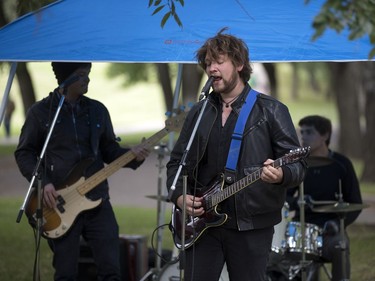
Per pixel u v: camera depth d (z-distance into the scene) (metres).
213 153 10.20
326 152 15.16
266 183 9.97
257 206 9.98
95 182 13.06
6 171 43.25
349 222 15.04
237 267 10.14
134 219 27.08
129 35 12.94
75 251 13.02
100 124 13.24
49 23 13.30
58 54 12.74
